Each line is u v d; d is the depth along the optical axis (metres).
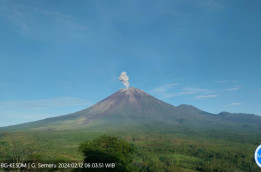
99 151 43.97
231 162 112.06
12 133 199.25
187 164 111.81
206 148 152.50
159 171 93.31
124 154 50.03
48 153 88.88
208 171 98.88
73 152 103.12
